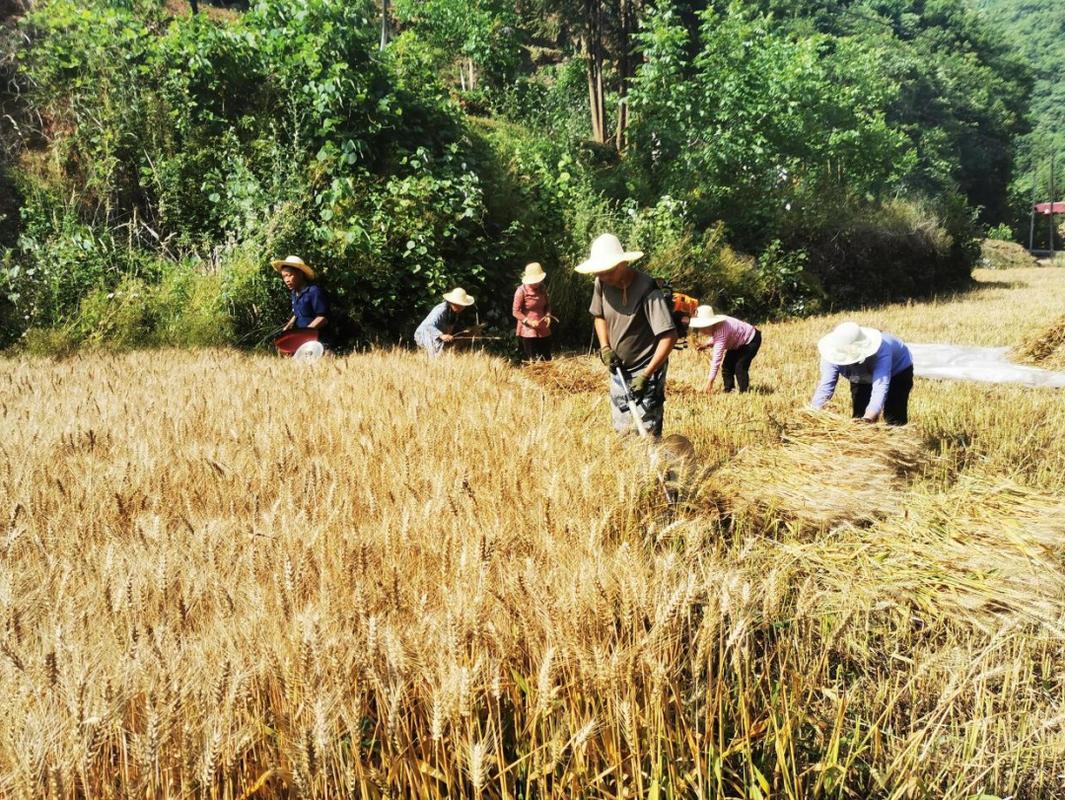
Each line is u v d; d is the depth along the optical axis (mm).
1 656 2104
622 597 2592
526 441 4527
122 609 2422
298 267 9750
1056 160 108250
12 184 12305
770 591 2908
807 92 23562
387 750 2305
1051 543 4031
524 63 31969
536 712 2279
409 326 12516
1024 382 10344
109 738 2035
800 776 2457
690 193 19531
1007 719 2877
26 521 3309
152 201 12680
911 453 5320
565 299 14367
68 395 6484
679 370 10969
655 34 20531
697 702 2604
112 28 13312
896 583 3762
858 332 6004
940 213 27891
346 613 2525
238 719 2123
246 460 4316
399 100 13852
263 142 12375
